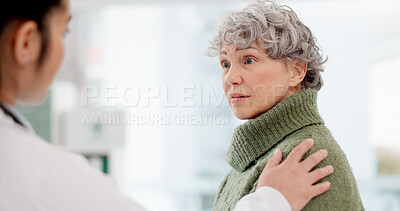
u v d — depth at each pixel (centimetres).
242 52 93
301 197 78
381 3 311
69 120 254
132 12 335
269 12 92
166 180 349
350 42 314
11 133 63
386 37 314
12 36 64
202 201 354
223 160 349
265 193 77
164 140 347
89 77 321
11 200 59
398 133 316
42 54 67
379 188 316
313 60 96
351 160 316
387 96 315
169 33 337
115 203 63
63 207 60
